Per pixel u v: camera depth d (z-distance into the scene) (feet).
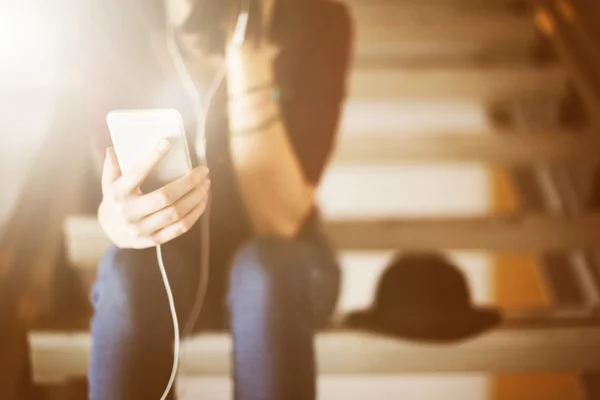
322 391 5.18
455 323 3.70
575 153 5.05
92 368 2.78
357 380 5.29
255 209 3.39
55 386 3.89
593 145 5.04
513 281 5.83
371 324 3.71
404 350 3.59
